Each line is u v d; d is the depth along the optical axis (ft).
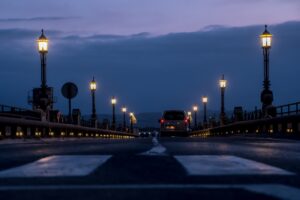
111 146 61.00
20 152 49.60
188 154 41.32
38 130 112.68
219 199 18.60
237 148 54.08
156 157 37.68
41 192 20.52
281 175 25.48
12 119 90.63
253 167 28.96
